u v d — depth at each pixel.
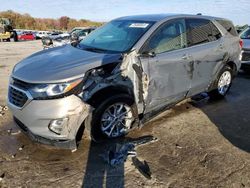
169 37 4.54
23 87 3.60
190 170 3.46
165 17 4.71
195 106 5.63
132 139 4.18
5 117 4.97
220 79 5.85
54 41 19.20
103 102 3.79
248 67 8.36
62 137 3.52
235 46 5.96
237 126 4.74
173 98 4.74
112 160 3.59
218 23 5.68
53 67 3.74
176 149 3.93
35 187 3.13
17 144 4.02
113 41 4.45
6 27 34.41
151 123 4.76
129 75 3.94
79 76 3.54
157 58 4.25
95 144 4.00
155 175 3.36
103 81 3.71
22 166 3.50
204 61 5.13
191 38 4.94
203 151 3.89
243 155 3.82
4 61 12.23
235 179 3.31
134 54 4.00
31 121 3.53
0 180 3.22
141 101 4.17
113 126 4.03
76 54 4.19
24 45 25.47
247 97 6.33
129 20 4.93
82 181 3.24
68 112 3.46
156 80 4.29
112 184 3.20
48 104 3.43
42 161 3.61
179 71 4.64
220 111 5.40
